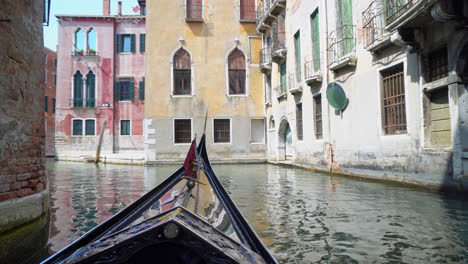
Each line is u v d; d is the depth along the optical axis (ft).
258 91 62.85
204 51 61.87
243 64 63.16
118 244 5.56
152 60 60.95
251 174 39.47
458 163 19.88
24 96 14.07
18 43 13.70
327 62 37.06
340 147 34.35
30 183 14.38
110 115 84.79
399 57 25.40
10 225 12.60
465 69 19.89
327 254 11.80
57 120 84.43
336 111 35.06
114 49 85.61
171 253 6.94
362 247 12.43
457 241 12.70
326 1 37.47
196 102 61.16
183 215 6.19
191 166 11.43
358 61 30.96
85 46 85.10
